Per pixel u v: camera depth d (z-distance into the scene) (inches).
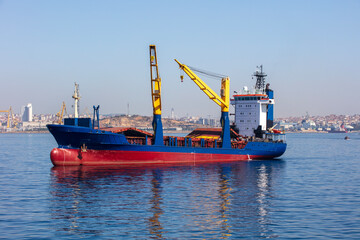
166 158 3356.3
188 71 3486.7
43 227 1456.7
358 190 2240.4
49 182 2426.2
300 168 3376.0
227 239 1332.4
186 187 2261.3
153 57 3245.6
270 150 4060.0
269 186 2347.4
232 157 3762.3
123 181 2438.5
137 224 1493.6
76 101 3255.4
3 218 1574.8
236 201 1897.1
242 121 4202.8
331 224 1502.2
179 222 1521.9
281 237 1352.1
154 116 3341.5
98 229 1433.3
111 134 3058.6
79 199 1918.1
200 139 3666.3
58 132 2997.0
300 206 1800.0
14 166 3449.8
